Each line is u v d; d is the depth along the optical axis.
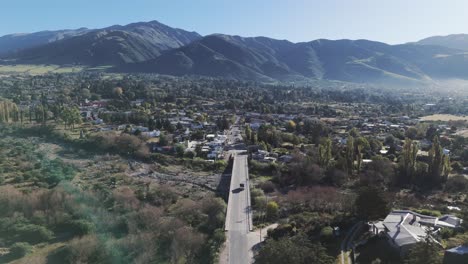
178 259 79.62
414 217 86.38
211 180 135.62
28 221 94.50
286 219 93.94
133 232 90.44
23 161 145.75
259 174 141.00
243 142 188.62
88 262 79.62
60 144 180.12
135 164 152.88
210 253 78.19
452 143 178.12
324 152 138.25
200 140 190.50
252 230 87.81
